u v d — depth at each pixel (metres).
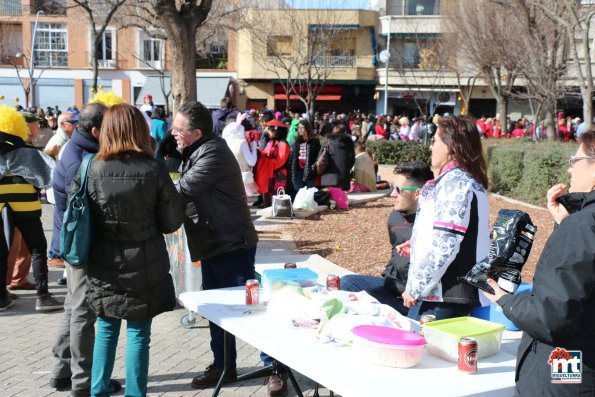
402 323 3.22
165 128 11.16
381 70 40.38
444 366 2.84
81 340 4.09
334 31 32.62
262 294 3.94
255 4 30.45
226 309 3.62
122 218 3.56
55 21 40.44
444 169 3.50
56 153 8.59
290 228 9.68
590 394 2.27
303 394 4.40
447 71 33.12
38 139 15.17
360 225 9.99
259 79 41.03
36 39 41.00
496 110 41.19
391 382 2.62
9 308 6.27
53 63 41.56
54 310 6.20
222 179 4.18
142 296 3.62
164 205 3.66
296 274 3.87
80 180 3.63
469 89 32.53
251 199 11.95
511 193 13.50
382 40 40.19
